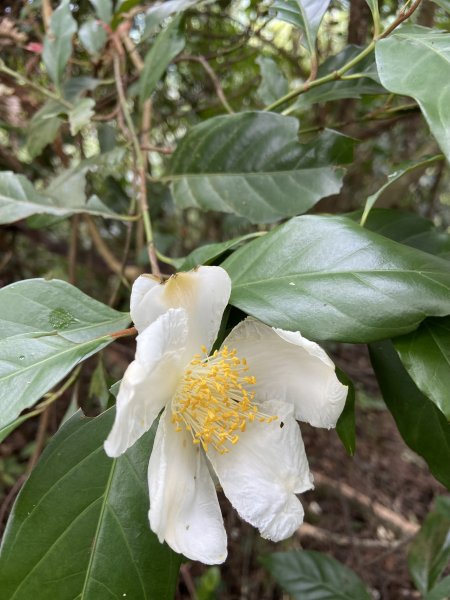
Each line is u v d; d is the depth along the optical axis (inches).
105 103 14.0
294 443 6.3
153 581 6.0
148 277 5.9
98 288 20.7
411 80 5.3
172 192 9.4
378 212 8.0
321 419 6.2
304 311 5.7
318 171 8.6
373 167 20.3
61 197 9.7
